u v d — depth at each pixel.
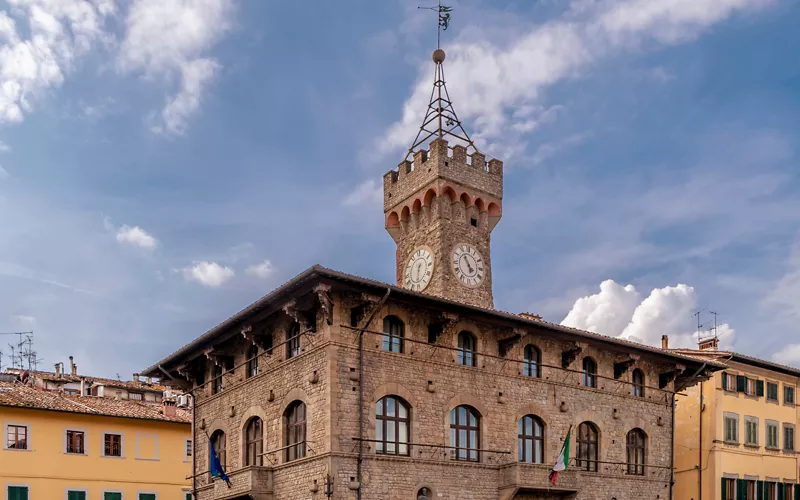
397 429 43.03
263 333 47.03
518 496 46.00
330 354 41.19
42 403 61.31
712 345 67.75
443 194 57.34
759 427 65.50
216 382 52.84
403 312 44.41
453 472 43.97
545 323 47.69
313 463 41.00
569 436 46.41
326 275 39.50
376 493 40.97
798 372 68.56
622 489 51.03
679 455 63.94
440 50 63.22
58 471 60.47
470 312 45.22
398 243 60.81
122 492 63.00
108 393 74.38
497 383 47.12
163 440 66.06
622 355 53.12
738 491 62.44
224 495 45.16
